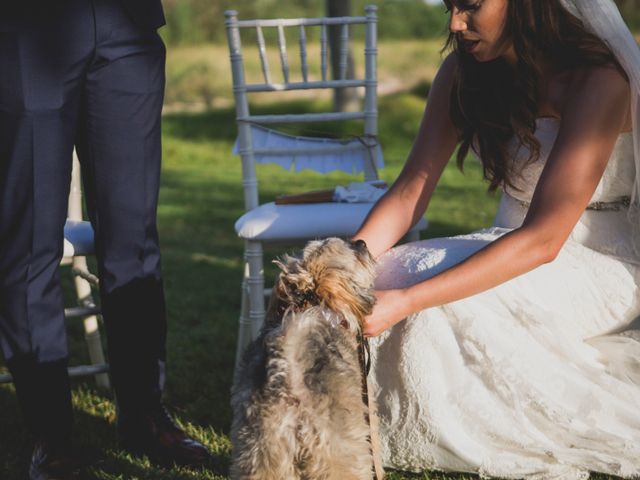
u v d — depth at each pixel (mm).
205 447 3576
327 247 2713
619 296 3223
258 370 2623
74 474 3342
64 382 3312
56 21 3043
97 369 3938
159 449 3551
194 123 18547
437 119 3535
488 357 3072
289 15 40844
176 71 27500
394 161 13898
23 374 3256
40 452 3316
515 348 3092
